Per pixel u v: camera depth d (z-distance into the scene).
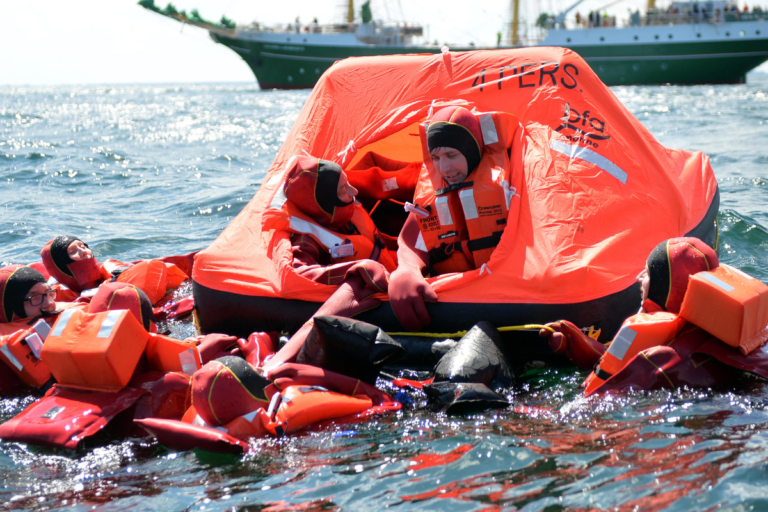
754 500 2.15
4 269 3.99
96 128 24.36
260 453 2.83
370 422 3.10
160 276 5.25
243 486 2.55
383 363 3.43
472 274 3.90
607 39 48.94
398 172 5.71
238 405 2.94
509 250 3.98
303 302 4.11
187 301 5.23
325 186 4.45
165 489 2.57
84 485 2.65
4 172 12.96
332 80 5.65
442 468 2.58
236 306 4.28
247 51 55.91
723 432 2.67
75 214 8.95
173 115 32.00
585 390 3.29
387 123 4.95
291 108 36.09
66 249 4.98
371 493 2.42
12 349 3.69
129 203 9.77
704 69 48.41
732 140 14.44
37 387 3.78
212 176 12.19
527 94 4.79
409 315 3.82
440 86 5.10
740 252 5.91
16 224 8.23
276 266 4.28
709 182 5.30
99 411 3.08
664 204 4.48
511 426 2.95
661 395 3.05
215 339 3.81
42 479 2.72
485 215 4.09
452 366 3.34
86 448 2.99
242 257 4.55
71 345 3.14
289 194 4.52
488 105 4.86
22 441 3.04
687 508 2.15
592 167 4.36
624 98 34.03
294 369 3.30
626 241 4.04
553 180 4.25
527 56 5.01
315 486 2.51
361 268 3.98
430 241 4.28
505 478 2.45
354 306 3.89
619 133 4.70
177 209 9.22
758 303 2.94
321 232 4.53
